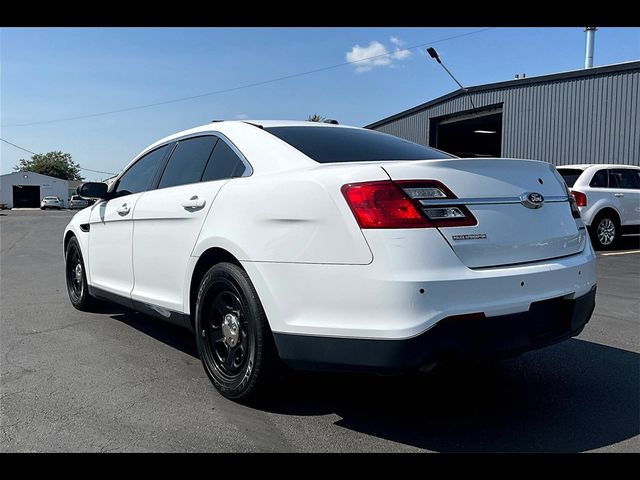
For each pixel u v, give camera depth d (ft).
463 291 8.57
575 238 10.77
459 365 8.74
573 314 10.09
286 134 11.89
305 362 9.43
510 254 9.42
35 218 106.63
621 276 25.96
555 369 13.00
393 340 8.36
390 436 9.63
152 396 11.35
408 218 8.58
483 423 10.13
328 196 9.14
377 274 8.50
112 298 15.96
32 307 19.71
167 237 12.72
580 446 9.29
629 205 36.58
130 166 16.29
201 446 9.25
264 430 9.84
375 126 90.38
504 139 60.23
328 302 9.04
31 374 12.66
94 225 16.74
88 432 9.73
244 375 10.53
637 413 10.56
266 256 9.86
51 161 315.99
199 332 11.65
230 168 11.84
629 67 48.49
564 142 54.03
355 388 11.77
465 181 9.27
